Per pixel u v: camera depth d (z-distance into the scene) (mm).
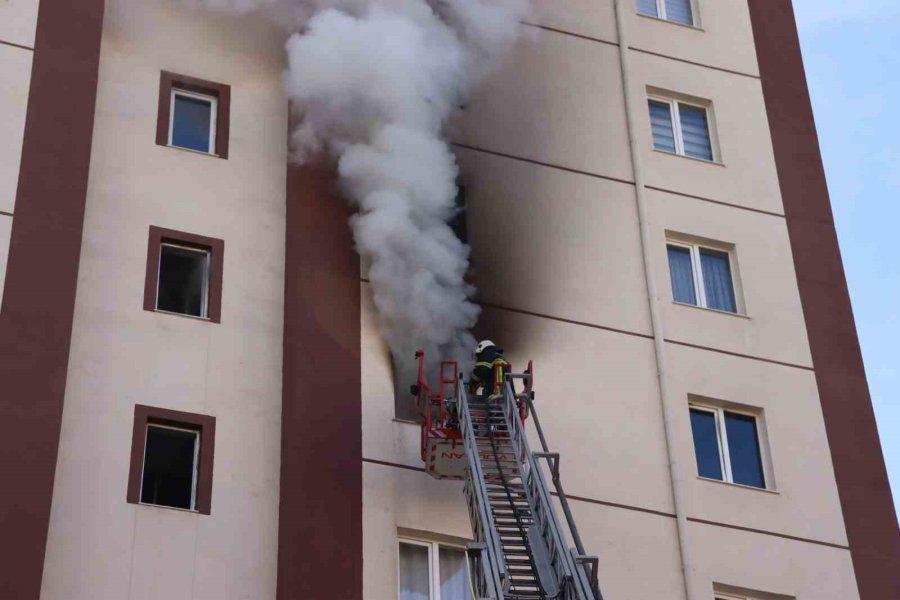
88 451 17531
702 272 22875
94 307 18641
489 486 17656
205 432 18250
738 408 21469
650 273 21953
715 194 23531
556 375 20516
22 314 17781
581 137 23094
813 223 23812
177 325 18969
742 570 19797
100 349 18344
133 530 17188
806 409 21688
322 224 20250
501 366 18391
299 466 18094
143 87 20875
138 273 19172
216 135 20984
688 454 20578
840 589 20109
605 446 20141
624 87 24047
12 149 19109
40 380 17375
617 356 21047
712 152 24391
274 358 19203
